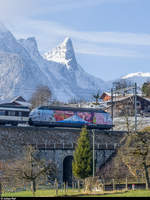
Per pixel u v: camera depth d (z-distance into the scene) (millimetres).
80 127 112312
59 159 94688
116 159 95750
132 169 89125
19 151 91688
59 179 93000
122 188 68375
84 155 81062
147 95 184875
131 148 95125
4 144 92625
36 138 98375
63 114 110312
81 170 80375
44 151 92938
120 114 155125
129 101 156250
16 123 107000
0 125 97812
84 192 63375
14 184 76438
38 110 107375
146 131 109062
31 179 68688
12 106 107312
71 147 96500
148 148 76375
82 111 113438
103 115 115750
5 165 83938
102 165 98250
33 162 75188
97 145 99625
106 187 67375
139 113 156125
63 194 59500
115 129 134875
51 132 102375
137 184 71938
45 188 76125
